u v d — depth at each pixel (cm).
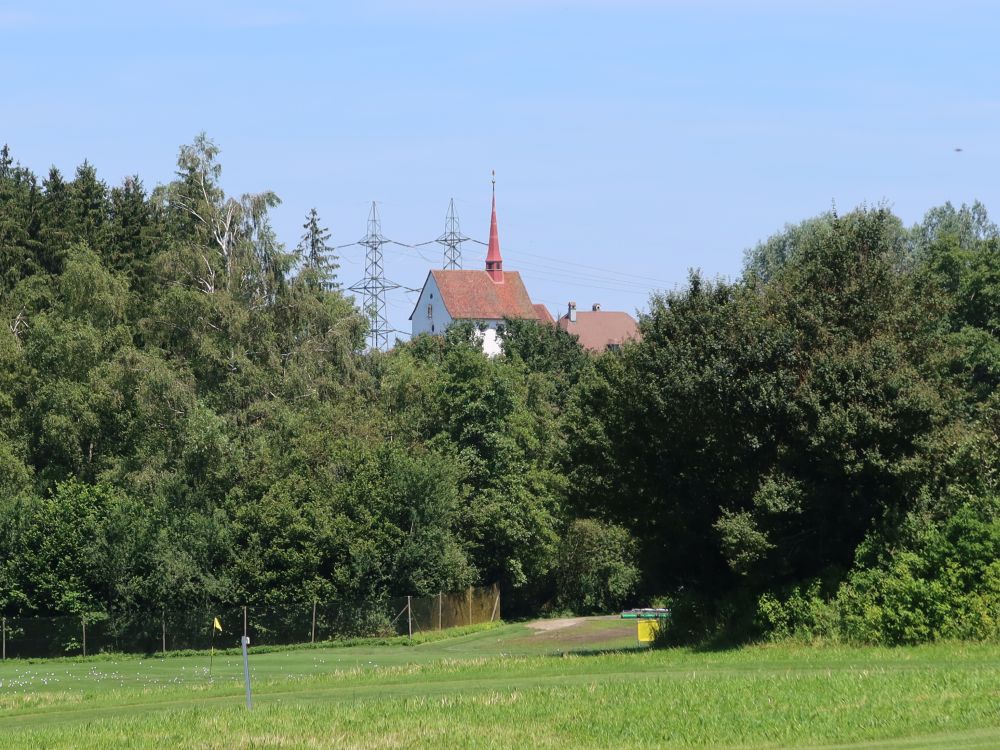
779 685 3691
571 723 3206
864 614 5406
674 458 6412
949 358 6034
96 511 10512
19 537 10331
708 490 6319
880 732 2888
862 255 6094
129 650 10062
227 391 11519
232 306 11494
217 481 10831
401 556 10675
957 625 5197
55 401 11419
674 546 6606
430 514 10938
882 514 5744
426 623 10625
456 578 11206
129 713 4212
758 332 5819
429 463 11150
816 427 5556
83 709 4488
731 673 4366
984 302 10831
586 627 10588
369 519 10631
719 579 6556
